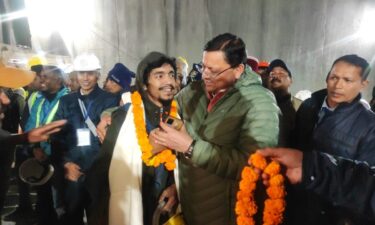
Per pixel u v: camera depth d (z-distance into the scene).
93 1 7.70
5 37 5.39
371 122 1.38
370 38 6.68
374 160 1.35
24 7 5.83
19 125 3.69
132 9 7.58
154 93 1.78
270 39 7.10
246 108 1.46
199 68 3.42
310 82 7.05
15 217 3.64
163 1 7.44
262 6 7.05
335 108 1.50
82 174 2.62
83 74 2.69
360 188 0.92
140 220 1.78
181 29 7.45
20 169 2.23
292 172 0.96
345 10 6.73
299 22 6.94
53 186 2.68
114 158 1.78
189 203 1.62
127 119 1.80
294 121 1.87
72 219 2.70
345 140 1.42
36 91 3.43
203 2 7.28
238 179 1.42
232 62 1.45
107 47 7.81
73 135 2.67
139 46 7.68
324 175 0.92
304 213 1.51
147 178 1.83
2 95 1.64
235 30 7.23
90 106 2.71
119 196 1.77
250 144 1.39
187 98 1.72
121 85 3.28
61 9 7.68
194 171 1.56
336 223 1.39
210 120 1.54
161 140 1.41
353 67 1.41
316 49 6.95
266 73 2.99
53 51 7.82
